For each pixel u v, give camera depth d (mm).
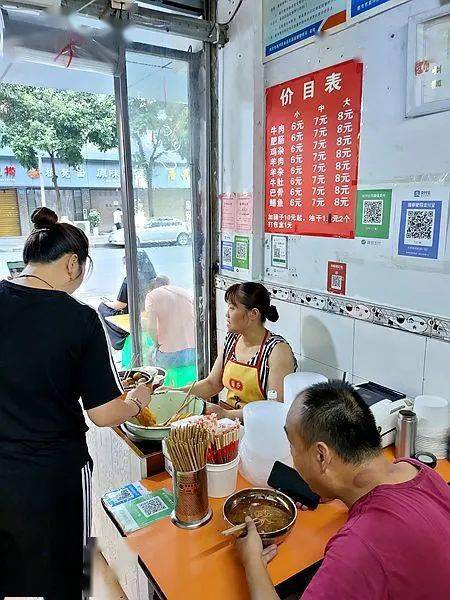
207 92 2369
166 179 2398
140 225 2373
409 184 1515
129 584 1566
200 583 923
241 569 958
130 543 1042
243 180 2271
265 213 2219
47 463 1226
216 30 2213
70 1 1842
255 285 1839
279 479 1177
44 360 1188
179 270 2545
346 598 701
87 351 1235
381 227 1634
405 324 1585
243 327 1834
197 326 2658
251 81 2127
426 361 1532
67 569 1328
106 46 2033
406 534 741
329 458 833
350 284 1796
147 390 1472
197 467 1074
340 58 1705
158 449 1392
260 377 1807
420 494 812
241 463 1300
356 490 845
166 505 1181
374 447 837
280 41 1973
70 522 1300
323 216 1881
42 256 1261
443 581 731
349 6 1638
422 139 1453
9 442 1207
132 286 2395
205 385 2016
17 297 1219
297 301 2062
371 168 1644
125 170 2258
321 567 753
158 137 2330
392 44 1506
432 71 1391
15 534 1232
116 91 2154
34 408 1209
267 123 2125
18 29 1837
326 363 1951
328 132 1802
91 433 1852
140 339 2482
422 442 1406
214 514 1138
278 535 993
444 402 1416
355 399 886
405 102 1486
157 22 2068
